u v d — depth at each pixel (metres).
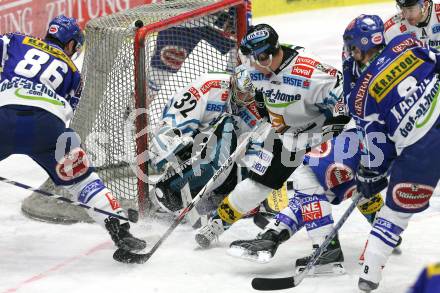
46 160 12.56
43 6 28.50
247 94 14.69
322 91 12.05
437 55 10.64
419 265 12.34
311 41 30.58
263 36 11.63
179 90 15.37
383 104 10.40
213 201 15.33
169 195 14.91
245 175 15.23
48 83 12.52
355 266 12.41
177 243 13.67
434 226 14.37
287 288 11.05
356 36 10.48
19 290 11.40
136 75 14.45
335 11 35.62
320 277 11.85
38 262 12.69
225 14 16.70
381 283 11.52
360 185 11.26
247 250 12.16
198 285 11.52
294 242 13.88
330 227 11.93
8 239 13.91
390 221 10.78
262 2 35.50
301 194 12.06
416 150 10.38
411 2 14.66
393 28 15.59
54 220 14.88
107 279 11.80
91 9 29.23
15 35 12.84
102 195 12.58
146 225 14.60
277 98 12.26
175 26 15.86
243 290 11.30
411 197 10.58
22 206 15.55
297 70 11.97
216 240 13.48
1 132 12.18
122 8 29.33
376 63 10.46
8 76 12.43
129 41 14.76
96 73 15.78
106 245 13.55
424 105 10.34
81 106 16.23
